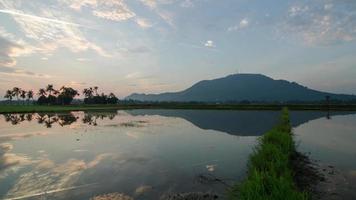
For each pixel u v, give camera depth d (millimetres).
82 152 15148
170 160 12875
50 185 9258
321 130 24641
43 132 24500
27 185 9281
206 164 11984
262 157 8656
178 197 8008
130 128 27609
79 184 9344
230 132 23906
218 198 7941
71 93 129250
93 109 79312
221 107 80750
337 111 61125
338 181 9352
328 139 19078
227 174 10359
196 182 9414
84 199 7977
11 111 59312
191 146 16750
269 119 38625
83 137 21156
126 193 8414
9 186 9195
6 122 35875
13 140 19828
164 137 20891
